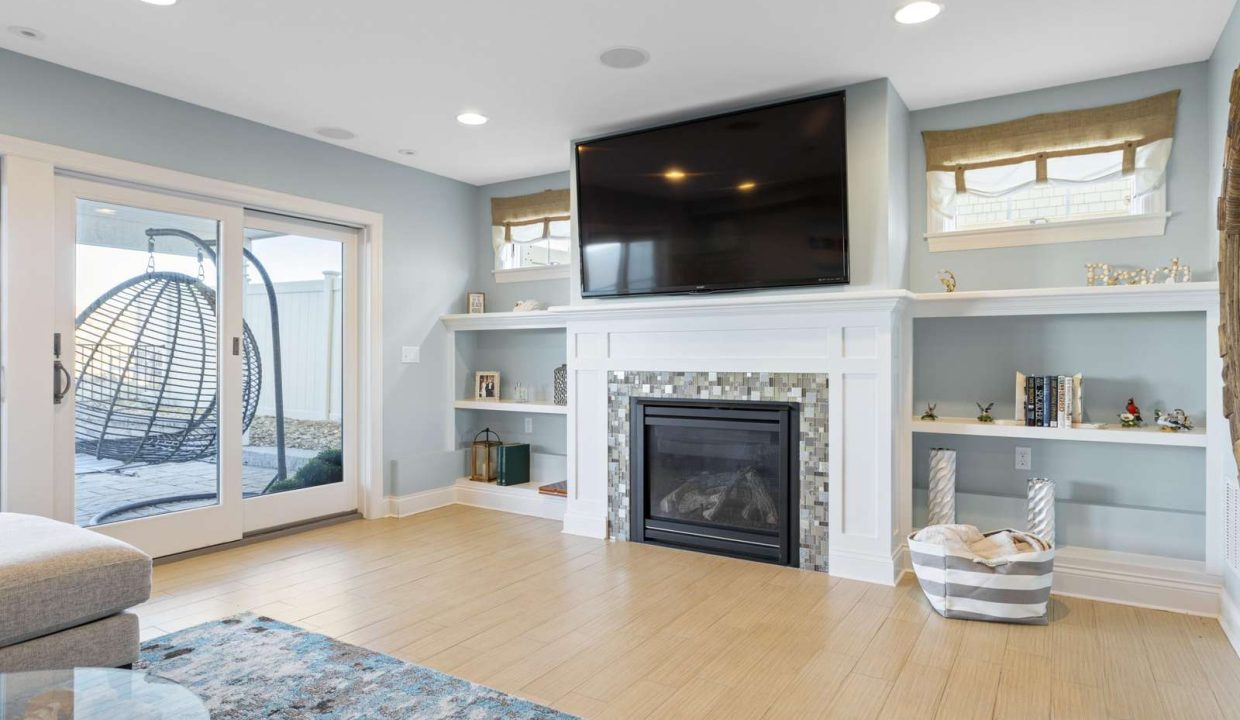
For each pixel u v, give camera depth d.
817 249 3.46
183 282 3.72
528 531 4.32
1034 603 2.81
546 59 3.13
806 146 3.45
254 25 2.81
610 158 4.06
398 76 3.32
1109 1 2.61
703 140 3.74
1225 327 2.61
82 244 3.34
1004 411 3.57
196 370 3.79
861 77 3.34
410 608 3.01
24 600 1.93
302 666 2.44
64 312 3.27
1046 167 3.47
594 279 4.19
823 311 3.43
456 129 4.09
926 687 2.31
